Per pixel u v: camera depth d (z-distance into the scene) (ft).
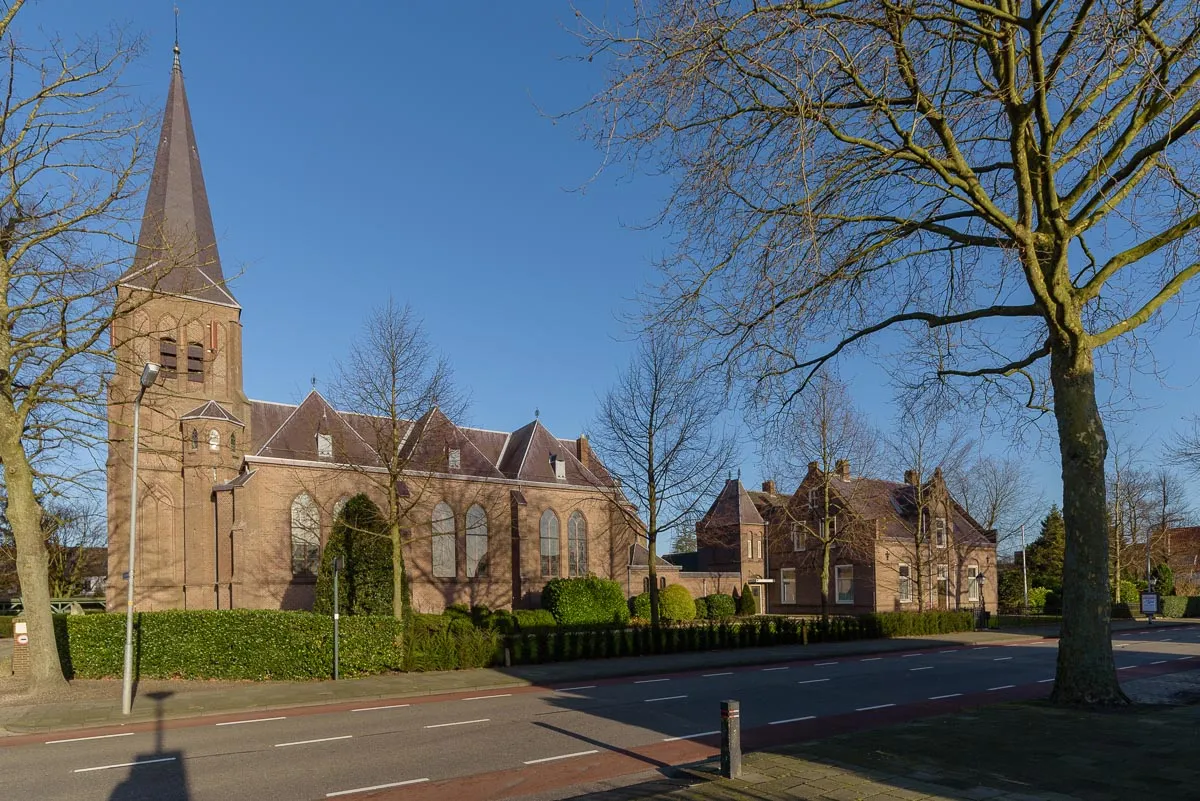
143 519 108.99
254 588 108.68
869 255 40.73
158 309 111.65
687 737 38.99
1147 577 180.24
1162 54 33.81
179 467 112.88
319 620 66.23
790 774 27.61
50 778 33.01
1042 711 38.65
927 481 133.59
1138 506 186.91
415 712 48.78
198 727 45.68
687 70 29.22
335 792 29.53
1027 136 39.47
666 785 27.12
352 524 80.79
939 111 34.17
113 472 108.99
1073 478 40.32
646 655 84.89
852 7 30.58
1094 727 34.58
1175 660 79.97
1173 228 38.73
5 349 58.70
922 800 24.27
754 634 96.73
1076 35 31.12
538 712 47.62
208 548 111.55
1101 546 39.88
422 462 97.19
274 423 124.16
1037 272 37.73
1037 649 95.40
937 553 153.48
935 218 41.50
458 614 113.91
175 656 66.39
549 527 145.28
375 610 79.82
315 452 118.52
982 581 165.58
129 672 50.70
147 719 48.98
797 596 163.43
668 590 141.69
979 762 28.78
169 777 32.55
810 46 27.78
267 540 111.45
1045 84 33.50
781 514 143.13
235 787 30.60
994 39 34.58
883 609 147.02
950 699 51.55
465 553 133.18
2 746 41.50
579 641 79.82
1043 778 26.58
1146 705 39.83
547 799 27.89
